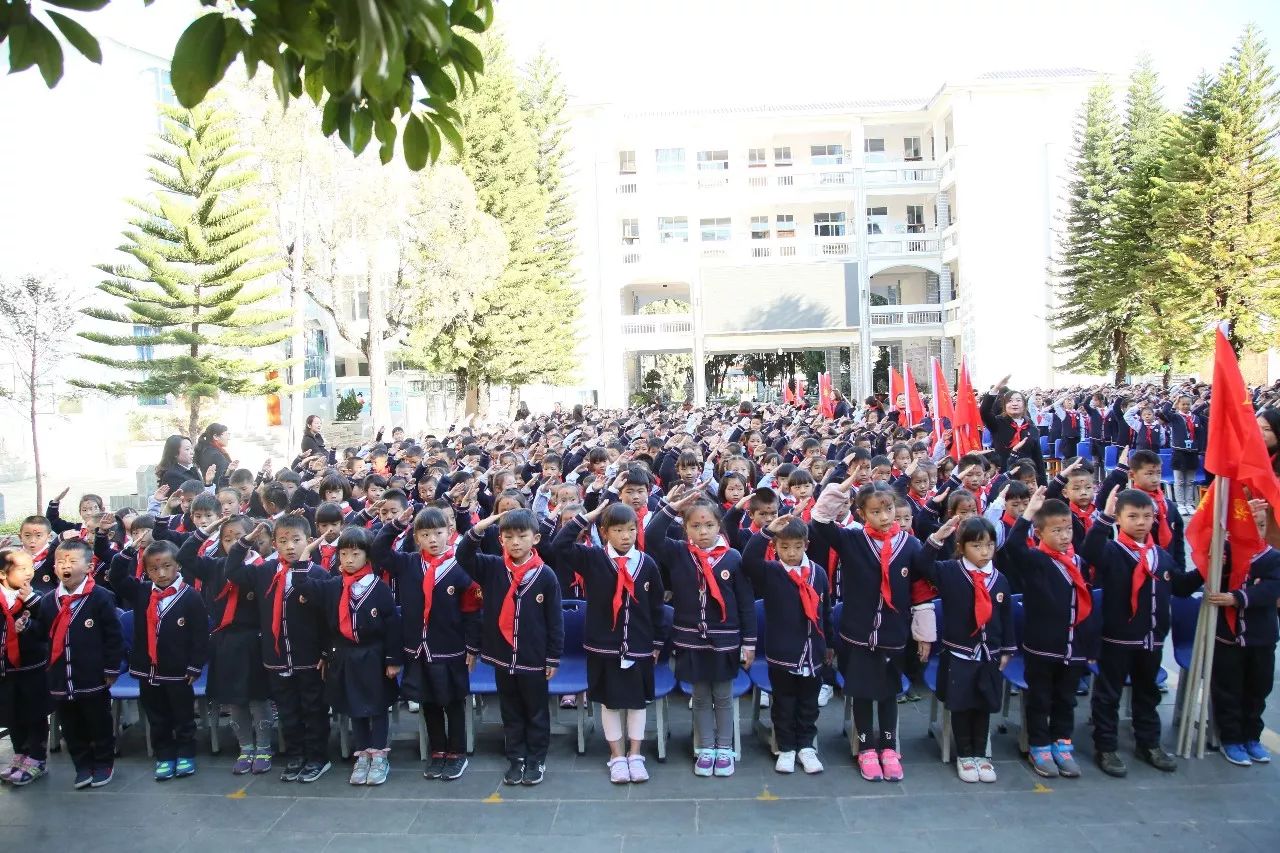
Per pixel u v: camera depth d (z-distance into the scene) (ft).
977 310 106.83
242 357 58.29
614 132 112.47
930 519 19.98
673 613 15.90
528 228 85.15
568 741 16.78
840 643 15.12
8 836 13.60
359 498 24.09
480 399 90.68
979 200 106.52
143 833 13.61
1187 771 14.46
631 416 58.95
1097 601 15.07
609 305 111.65
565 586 20.15
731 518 19.51
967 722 14.44
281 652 15.19
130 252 51.60
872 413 52.95
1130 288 85.51
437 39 6.67
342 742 16.31
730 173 112.06
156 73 73.87
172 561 15.64
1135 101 94.58
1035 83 104.63
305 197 60.59
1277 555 14.28
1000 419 30.45
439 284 66.28
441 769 15.28
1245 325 75.25
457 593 15.29
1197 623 14.84
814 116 112.78
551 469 26.18
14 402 53.01
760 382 145.48
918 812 13.38
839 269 110.42
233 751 16.92
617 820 13.48
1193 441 38.27
